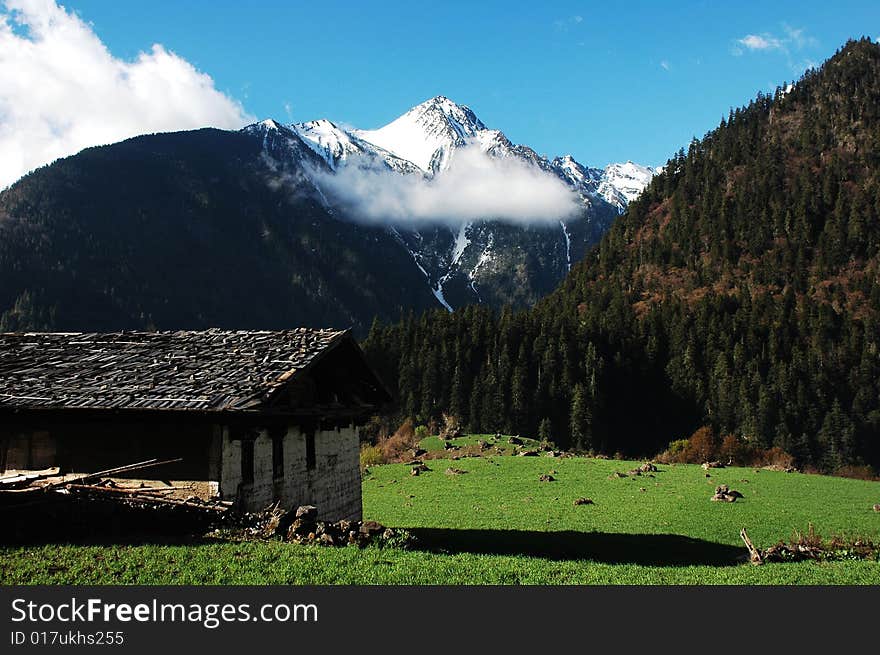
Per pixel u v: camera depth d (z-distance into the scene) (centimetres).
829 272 18325
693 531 3425
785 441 11700
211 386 2166
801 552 2577
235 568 1705
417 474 6038
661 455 10188
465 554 2178
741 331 15462
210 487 2089
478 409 12825
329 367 2845
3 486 1998
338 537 2100
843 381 13325
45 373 2377
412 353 14250
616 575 1970
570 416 12800
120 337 2812
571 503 4372
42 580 1593
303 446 2642
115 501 2020
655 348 14838
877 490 4991
